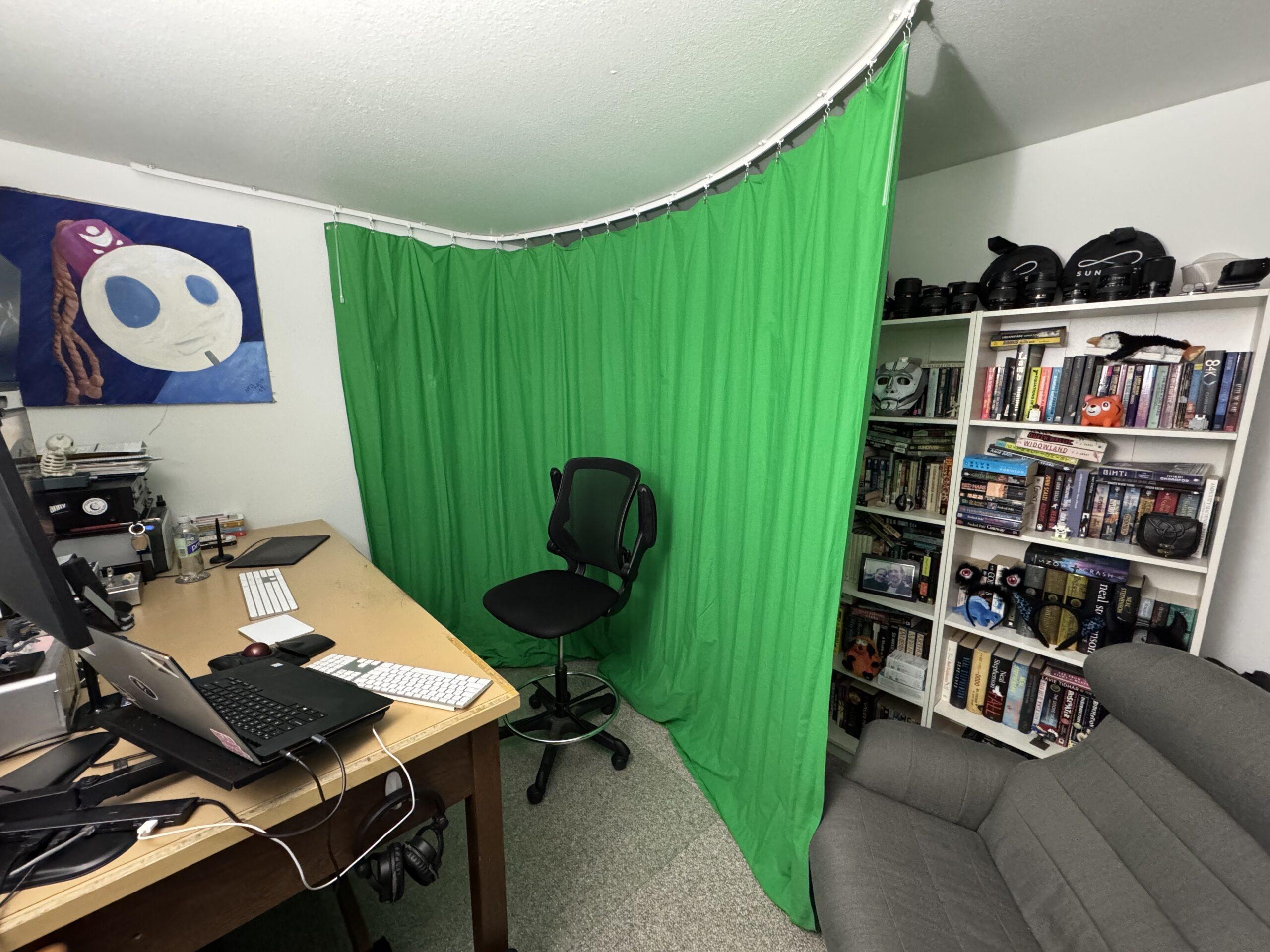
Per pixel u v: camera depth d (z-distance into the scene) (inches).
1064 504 60.6
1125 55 47.4
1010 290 60.1
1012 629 64.0
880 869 42.8
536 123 58.3
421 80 50.3
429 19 41.9
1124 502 56.9
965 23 43.2
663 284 76.9
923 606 69.8
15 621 39.9
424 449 97.0
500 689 39.6
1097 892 37.8
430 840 35.4
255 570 66.9
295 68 48.3
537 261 95.0
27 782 29.6
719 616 72.4
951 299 65.6
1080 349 62.2
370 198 81.5
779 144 60.2
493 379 100.1
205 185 74.4
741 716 65.6
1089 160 61.4
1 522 23.2
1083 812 42.7
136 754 32.8
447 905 54.6
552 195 79.7
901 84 40.8
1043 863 41.9
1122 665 43.6
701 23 42.4
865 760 52.9
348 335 87.9
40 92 51.5
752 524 62.6
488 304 97.7
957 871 44.1
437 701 37.1
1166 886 35.0
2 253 63.1
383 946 47.4
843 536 46.9
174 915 27.9
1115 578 56.9
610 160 67.4
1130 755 42.5
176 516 77.9
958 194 71.4
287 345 84.7
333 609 54.9
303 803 29.4
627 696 89.7
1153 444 58.5
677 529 78.3
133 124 58.4
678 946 49.9
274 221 81.0
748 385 64.0
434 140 62.4
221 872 29.1
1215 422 51.3
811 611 50.0
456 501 102.1
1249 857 32.4
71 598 24.7
